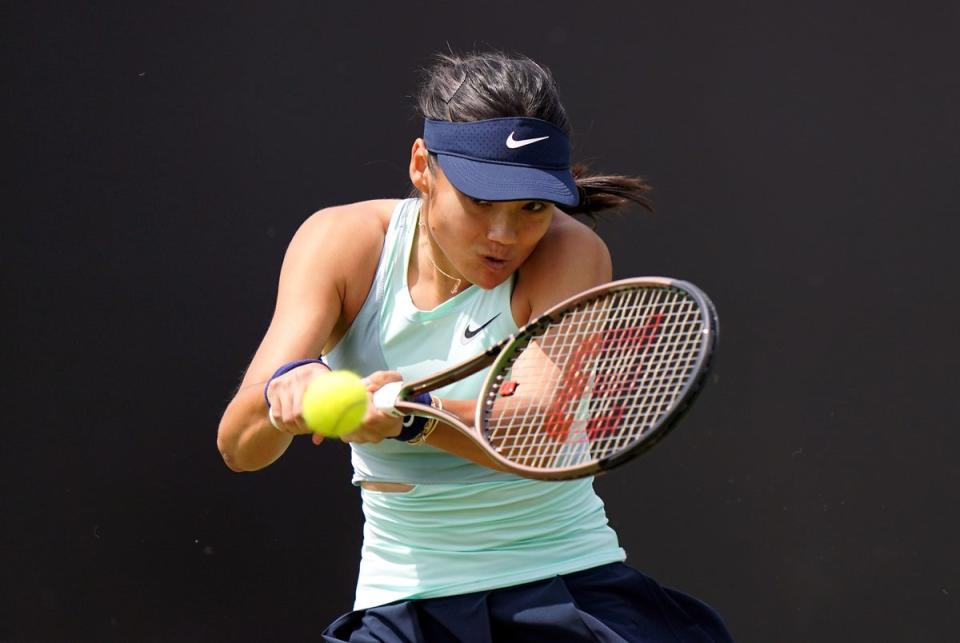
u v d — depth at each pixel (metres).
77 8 19.53
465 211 9.15
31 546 19.66
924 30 18.44
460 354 9.89
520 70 9.40
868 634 18.58
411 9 19.23
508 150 9.08
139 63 19.52
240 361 19.38
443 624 10.15
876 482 18.59
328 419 8.52
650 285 8.66
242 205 19.42
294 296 9.76
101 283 19.56
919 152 18.48
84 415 19.58
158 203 19.52
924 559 18.47
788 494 18.78
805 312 18.75
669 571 19.03
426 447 9.97
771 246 18.81
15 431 19.66
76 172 19.55
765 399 18.84
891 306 18.56
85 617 19.58
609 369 9.11
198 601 19.50
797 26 18.70
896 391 18.55
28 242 19.64
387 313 10.01
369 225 10.07
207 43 19.48
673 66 18.94
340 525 19.42
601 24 19.03
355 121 19.30
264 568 19.48
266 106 19.41
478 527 10.09
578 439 9.60
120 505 19.55
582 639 9.86
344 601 19.34
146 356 19.53
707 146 18.91
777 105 18.77
